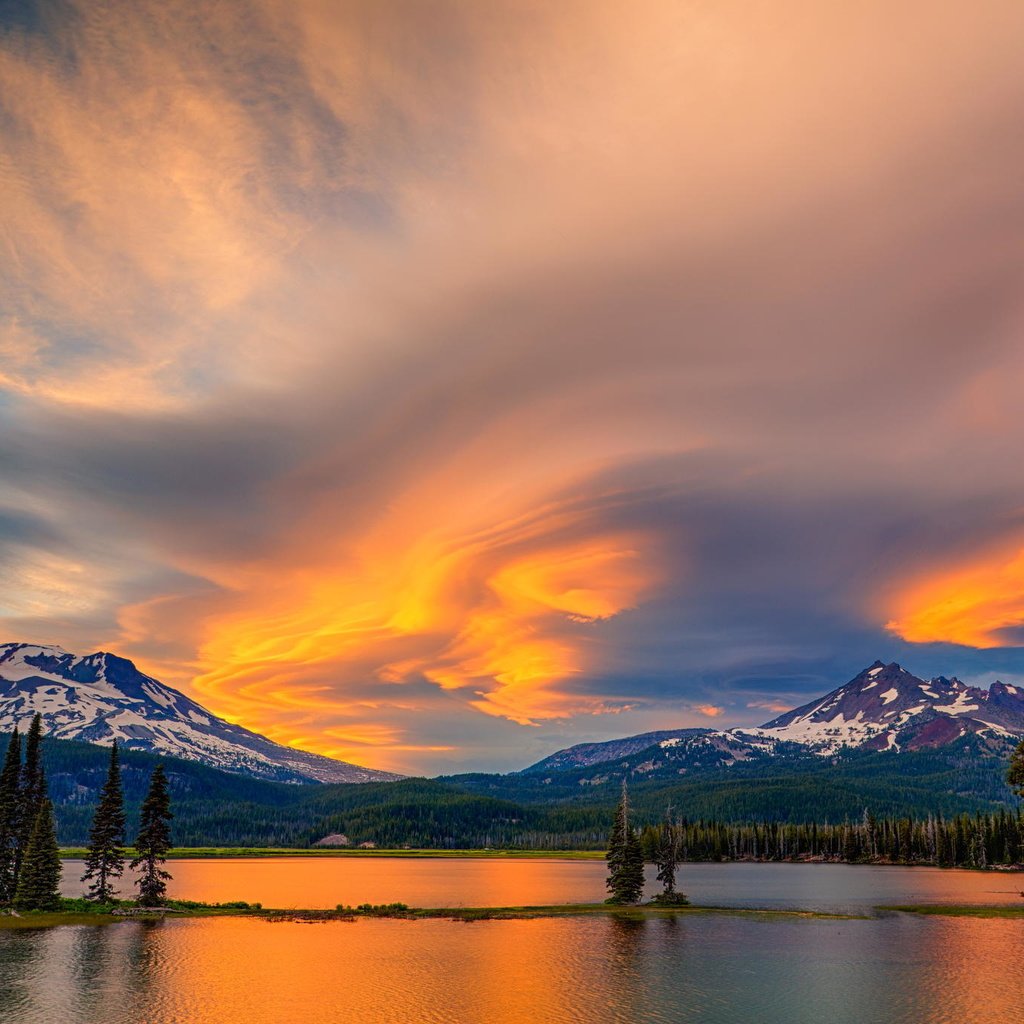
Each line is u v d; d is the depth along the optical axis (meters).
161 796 137.62
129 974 89.25
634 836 155.62
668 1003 79.31
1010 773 106.94
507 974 91.19
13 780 130.25
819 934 117.88
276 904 170.00
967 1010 76.69
